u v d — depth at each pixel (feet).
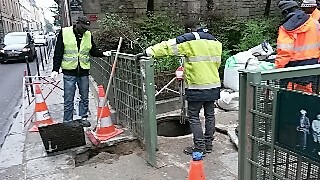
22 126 12.57
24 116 13.91
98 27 24.61
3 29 115.34
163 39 21.63
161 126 13.21
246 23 25.26
